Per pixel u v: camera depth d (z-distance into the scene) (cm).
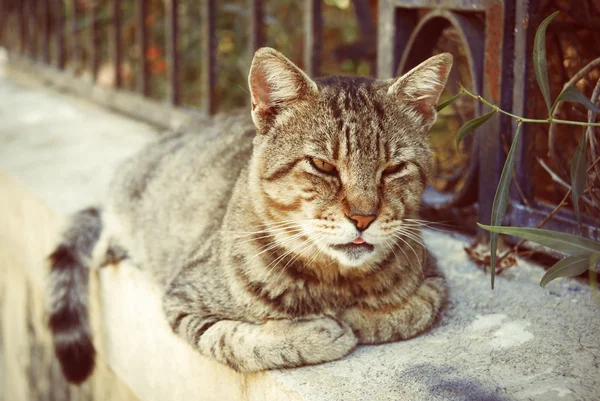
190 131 82
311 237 57
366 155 57
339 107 58
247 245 59
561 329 57
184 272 62
